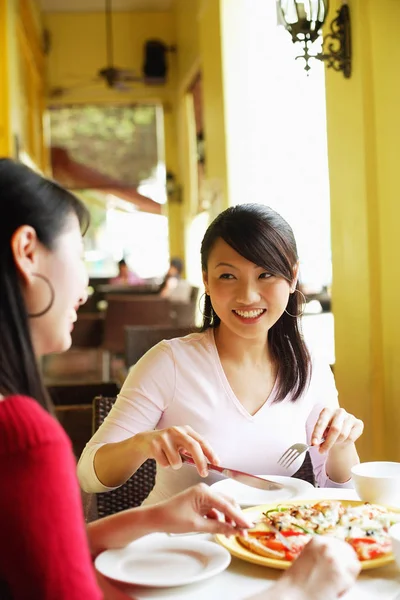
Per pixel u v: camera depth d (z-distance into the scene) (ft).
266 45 21.04
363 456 10.68
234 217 5.58
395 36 10.03
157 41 34.17
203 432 5.81
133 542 4.32
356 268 10.82
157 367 5.88
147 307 20.66
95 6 34.35
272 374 5.92
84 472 5.46
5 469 2.62
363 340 10.66
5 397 2.85
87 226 3.49
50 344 3.29
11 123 21.86
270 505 4.76
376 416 10.37
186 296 27.48
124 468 5.19
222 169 21.66
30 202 3.13
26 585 2.63
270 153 21.16
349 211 10.98
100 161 36.45
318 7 10.14
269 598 3.33
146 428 5.83
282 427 5.88
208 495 4.25
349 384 11.21
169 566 3.96
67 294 3.25
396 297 10.05
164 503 4.29
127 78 34.88
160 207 36.68
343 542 3.63
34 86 30.32
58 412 7.63
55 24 34.76
